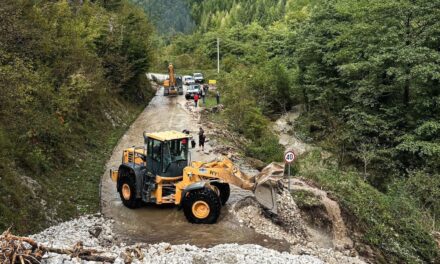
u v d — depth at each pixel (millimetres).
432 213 17172
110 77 29516
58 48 20750
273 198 12922
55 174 15109
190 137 13195
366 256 12125
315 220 12828
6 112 14609
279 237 11703
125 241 10969
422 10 22406
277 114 36031
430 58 21234
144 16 43625
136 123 28141
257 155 21547
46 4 23562
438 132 21219
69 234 10844
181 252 9445
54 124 17188
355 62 26844
